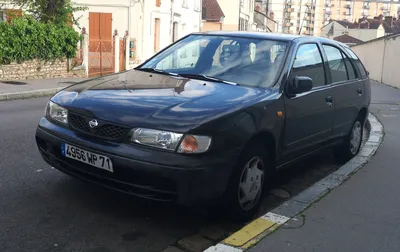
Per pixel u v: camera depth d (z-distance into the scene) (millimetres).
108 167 3848
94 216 4328
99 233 4016
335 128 6047
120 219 4320
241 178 4211
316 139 5555
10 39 14531
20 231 3926
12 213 4250
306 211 4570
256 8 72875
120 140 3861
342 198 5012
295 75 5082
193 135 3715
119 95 4305
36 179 5129
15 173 5277
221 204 4176
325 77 5805
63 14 17469
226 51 5371
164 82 4777
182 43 5820
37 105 11000
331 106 5762
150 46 27297
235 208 4203
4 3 18016
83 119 4098
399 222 4438
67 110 4254
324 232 4109
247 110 4172
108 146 3869
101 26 25578
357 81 6770
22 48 14930
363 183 5566
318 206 4734
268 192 5578
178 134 3711
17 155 5980
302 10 83812
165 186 3734
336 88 5961
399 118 10547
